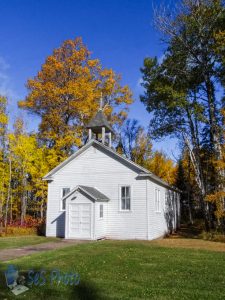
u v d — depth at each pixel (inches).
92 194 847.7
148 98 1197.1
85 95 1336.1
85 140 1397.6
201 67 1101.7
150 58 1184.2
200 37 1085.1
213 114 1087.6
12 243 765.9
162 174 1918.1
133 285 356.2
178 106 1073.5
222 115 1008.9
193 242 806.5
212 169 1232.2
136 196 887.1
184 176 1947.6
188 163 1786.4
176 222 1357.0
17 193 1453.0
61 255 545.3
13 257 556.4
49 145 1422.2
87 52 1437.0
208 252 607.2
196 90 1168.2
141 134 1889.8
